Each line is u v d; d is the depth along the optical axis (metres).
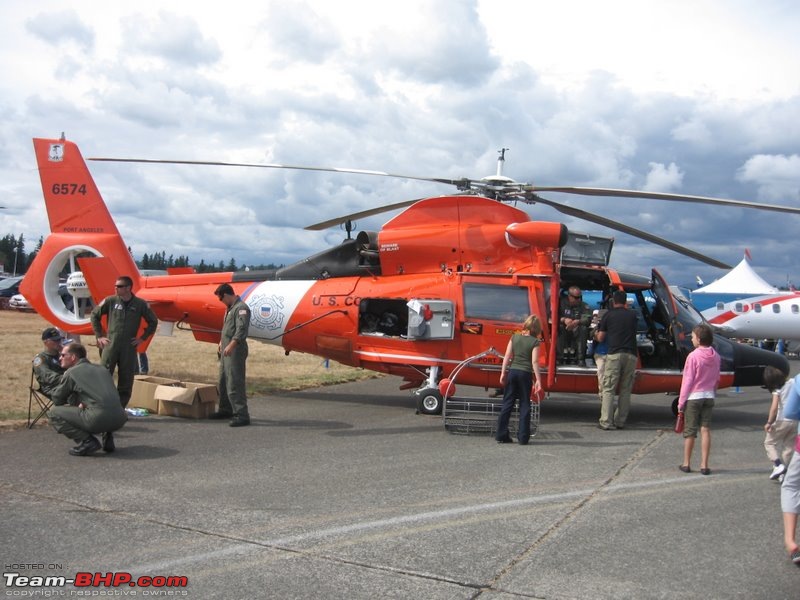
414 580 3.89
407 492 5.66
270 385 12.34
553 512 5.16
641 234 9.75
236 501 5.36
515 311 9.27
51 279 10.80
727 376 9.45
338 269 10.31
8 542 4.44
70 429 6.69
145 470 6.26
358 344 9.98
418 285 9.62
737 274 28.97
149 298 10.79
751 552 4.39
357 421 9.03
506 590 3.77
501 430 7.72
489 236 9.48
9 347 16.59
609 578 3.94
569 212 10.27
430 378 9.34
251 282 10.73
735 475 6.38
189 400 8.80
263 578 3.91
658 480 6.16
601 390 8.86
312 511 5.13
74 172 10.80
